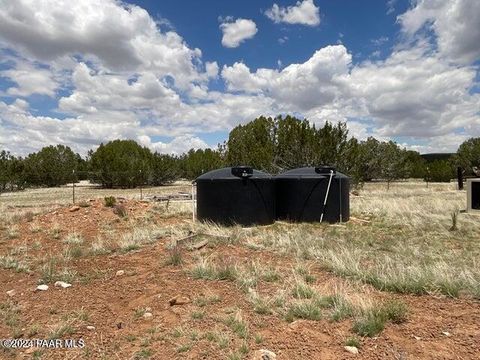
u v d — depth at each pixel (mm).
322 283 6234
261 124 23766
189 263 7719
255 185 13141
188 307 5336
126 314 5320
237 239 9711
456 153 51500
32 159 51938
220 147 29172
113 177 45750
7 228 12000
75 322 5031
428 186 38688
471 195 15695
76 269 7605
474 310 4902
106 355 4129
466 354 3770
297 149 21031
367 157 47062
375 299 5344
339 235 10812
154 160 50812
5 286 6676
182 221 13734
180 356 4012
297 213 13945
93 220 13250
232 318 4801
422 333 4270
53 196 32250
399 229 12109
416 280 5879
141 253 8852
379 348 3979
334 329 4465
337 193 13820
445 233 11195
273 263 7566
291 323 4684
